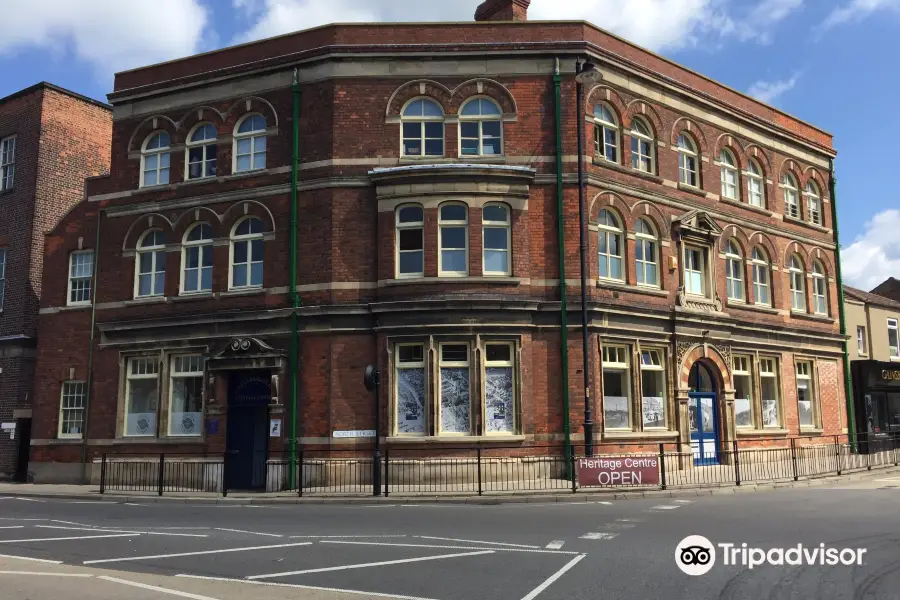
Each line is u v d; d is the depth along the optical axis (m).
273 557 9.99
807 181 30.19
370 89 21.69
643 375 22.36
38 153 26.95
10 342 25.91
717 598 7.64
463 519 13.61
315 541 11.24
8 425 25.52
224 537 11.80
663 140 24.08
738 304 25.58
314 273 21.12
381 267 20.59
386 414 19.98
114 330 23.16
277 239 21.75
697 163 25.36
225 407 21.44
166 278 23.05
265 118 22.53
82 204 24.77
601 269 21.92
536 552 10.07
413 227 20.84
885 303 35.00
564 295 20.66
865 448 29.80
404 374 20.33
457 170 20.52
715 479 19.98
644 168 23.77
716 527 12.06
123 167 24.23
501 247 20.94
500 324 20.11
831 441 28.16
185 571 9.16
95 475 22.84
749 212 26.83
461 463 19.25
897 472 23.55
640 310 21.91
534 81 21.75
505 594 7.84
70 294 24.78
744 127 27.22
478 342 20.03
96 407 23.22
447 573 8.84
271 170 22.08
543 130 21.52
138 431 22.78
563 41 21.73
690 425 23.50
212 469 21.09
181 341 22.31
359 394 20.31
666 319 22.70
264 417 21.34
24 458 25.30
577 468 18.08
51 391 24.08
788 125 29.22
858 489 18.56
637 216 22.89
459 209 20.94
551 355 20.58
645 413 22.09
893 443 30.50
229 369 21.30
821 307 29.88
